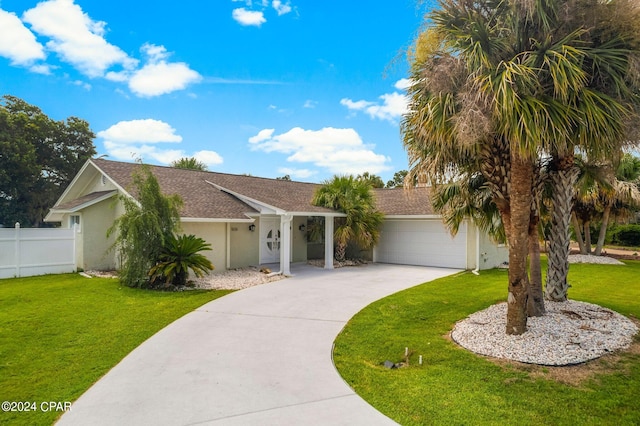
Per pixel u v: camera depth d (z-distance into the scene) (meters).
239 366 5.54
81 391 4.69
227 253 15.08
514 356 5.80
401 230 18.53
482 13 6.30
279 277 13.80
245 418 4.06
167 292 10.79
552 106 5.40
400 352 6.19
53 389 4.75
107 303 9.32
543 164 8.52
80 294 10.27
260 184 19.47
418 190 20.59
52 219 18.80
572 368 5.39
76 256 14.59
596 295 10.45
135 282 11.17
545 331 6.56
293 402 4.43
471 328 7.09
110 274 13.82
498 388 4.80
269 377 5.16
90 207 14.73
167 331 7.18
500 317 7.56
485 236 16.72
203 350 6.20
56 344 6.41
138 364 5.58
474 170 7.86
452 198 9.38
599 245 20.08
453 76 5.80
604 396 4.56
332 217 16.53
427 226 17.70
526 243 6.44
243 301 9.78
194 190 16.05
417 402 4.45
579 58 5.53
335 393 4.68
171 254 11.48
